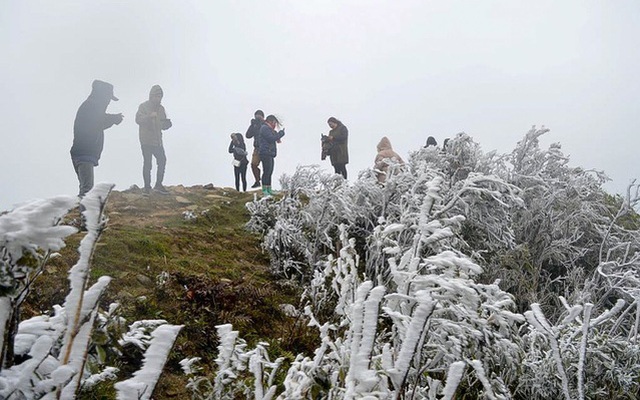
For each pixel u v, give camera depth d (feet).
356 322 7.52
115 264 18.31
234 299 17.25
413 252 10.39
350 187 24.82
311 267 22.06
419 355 9.30
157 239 22.48
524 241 24.22
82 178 23.35
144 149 31.48
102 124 23.70
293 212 25.70
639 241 24.29
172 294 16.62
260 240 26.40
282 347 15.84
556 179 24.95
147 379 5.76
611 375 13.94
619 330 19.90
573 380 13.33
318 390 8.63
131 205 28.27
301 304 19.48
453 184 24.49
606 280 22.09
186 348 14.25
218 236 25.90
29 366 5.81
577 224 24.79
